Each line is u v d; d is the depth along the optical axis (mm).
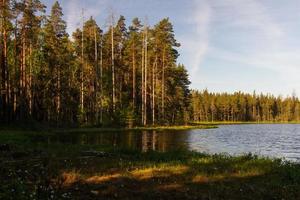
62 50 57969
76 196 10688
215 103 159750
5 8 42156
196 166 15828
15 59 49656
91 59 64125
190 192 11508
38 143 24281
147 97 70125
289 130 77688
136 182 12648
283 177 13875
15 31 47969
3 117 42781
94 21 63688
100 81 58281
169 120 70938
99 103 57188
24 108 48938
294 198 11219
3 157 16578
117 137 38250
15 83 50625
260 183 12867
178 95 73938
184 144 33219
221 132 60000
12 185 10828
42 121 52938
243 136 51781
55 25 56375
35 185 11031
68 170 14039
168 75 68062
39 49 58438
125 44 68375
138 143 32375
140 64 68625
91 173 13812
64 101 59938
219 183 12766
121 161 16609
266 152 30266
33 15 48062
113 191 11375
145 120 60031
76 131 44438
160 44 64062
